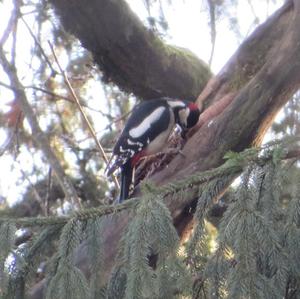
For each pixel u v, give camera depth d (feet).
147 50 39.58
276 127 38.29
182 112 33.01
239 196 20.49
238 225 19.90
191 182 21.66
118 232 26.81
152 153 32.63
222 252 20.47
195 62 41.93
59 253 21.17
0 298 22.08
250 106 29.91
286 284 20.30
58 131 45.57
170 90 41.32
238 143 30.01
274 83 29.81
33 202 44.60
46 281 21.86
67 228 21.39
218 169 21.68
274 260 19.80
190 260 21.58
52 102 45.62
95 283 21.86
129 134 32.55
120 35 38.37
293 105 38.47
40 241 22.20
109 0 36.91
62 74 39.83
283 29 35.22
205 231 21.76
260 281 19.45
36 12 43.09
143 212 20.57
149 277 19.94
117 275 21.83
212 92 35.47
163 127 32.76
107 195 45.01
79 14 37.01
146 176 31.76
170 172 30.40
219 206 33.58
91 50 39.40
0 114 44.68
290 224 20.11
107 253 26.66
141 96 41.70
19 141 45.11
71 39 43.73
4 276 21.30
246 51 35.45
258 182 20.95
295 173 20.97
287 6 35.42
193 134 32.86
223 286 20.40
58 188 44.91
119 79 40.96
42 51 42.68
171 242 20.38
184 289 20.51
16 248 22.43
